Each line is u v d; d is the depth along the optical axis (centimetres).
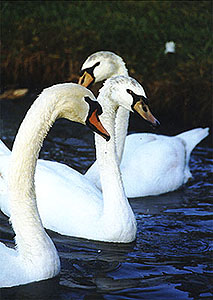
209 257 940
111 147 998
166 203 1199
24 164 782
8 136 1449
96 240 997
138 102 953
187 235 1027
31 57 1783
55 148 1400
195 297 808
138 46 1864
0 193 1077
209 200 1213
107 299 792
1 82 1767
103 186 1005
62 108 764
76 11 2031
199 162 1418
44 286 807
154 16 1991
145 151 1293
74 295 796
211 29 1941
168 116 1638
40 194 1048
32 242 809
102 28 1942
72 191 1042
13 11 2012
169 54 1822
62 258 916
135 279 854
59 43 1864
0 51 1819
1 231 1006
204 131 1427
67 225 1017
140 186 1243
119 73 1167
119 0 2081
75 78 1758
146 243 992
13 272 792
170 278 861
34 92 1736
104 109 983
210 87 1683
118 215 985
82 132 1512
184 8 2038
